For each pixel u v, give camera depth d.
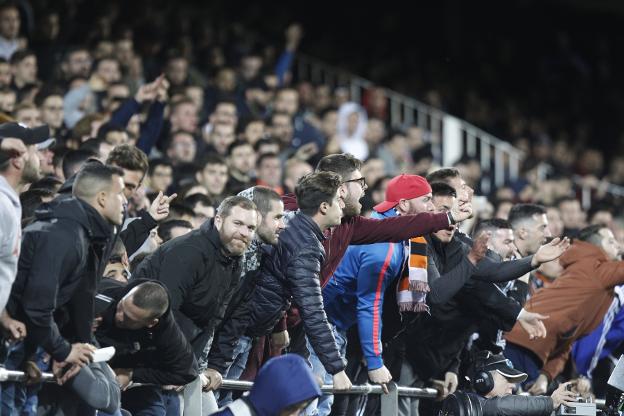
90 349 14.46
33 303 13.99
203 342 16.66
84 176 14.66
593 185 45.88
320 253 17.23
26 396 14.84
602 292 22.30
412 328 20.16
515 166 45.09
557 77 58.09
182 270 15.99
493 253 20.83
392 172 38.34
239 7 50.28
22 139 14.60
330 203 17.23
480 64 56.50
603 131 57.12
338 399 18.98
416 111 48.56
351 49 52.84
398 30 55.00
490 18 58.31
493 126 52.19
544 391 21.88
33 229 14.27
